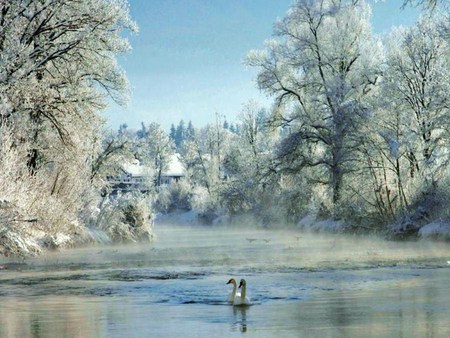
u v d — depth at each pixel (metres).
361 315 14.41
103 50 41.25
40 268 26.36
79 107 40.59
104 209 46.44
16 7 37.06
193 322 13.82
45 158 41.28
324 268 25.19
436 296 17.14
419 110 47.66
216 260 29.91
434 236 38.41
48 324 13.77
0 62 35.62
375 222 46.69
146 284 20.64
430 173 43.00
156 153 156.50
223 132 122.50
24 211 32.31
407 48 49.34
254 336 12.32
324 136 57.03
